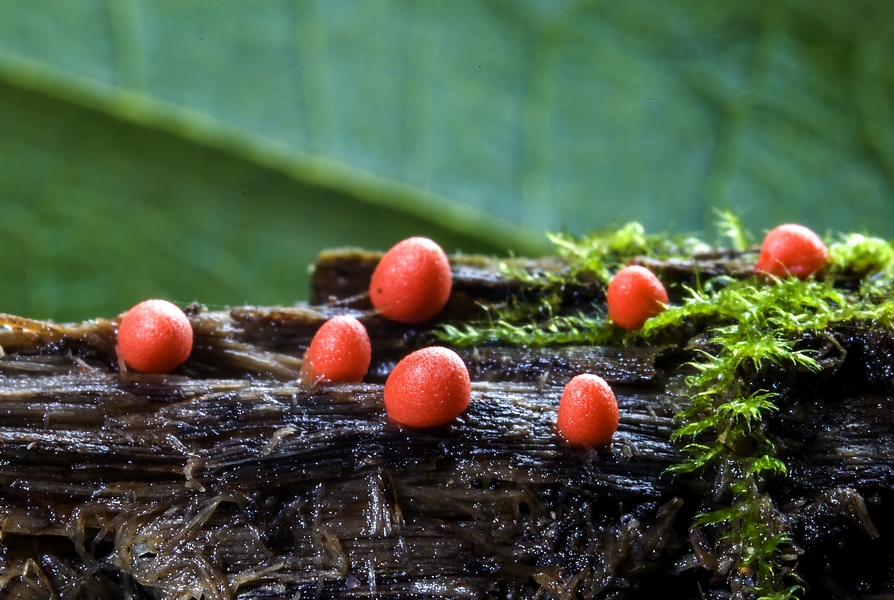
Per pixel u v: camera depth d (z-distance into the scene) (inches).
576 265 7.5
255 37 10.0
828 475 6.9
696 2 10.3
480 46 10.2
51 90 9.5
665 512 6.9
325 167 10.1
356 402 7.0
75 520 6.8
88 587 6.8
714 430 6.9
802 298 7.1
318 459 6.9
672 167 10.7
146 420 6.9
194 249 10.4
